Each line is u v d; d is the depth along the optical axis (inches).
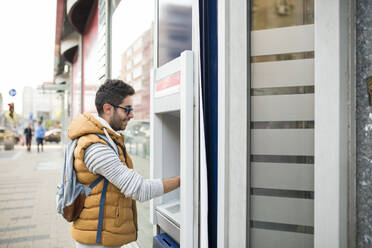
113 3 154.9
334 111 35.3
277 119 40.5
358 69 34.7
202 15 46.0
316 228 36.9
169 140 64.2
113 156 41.6
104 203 42.6
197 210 46.7
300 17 38.9
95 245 42.9
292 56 39.4
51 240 106.9
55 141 777.6
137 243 97.0
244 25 41.3
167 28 64.4
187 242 47.0
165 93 56.2
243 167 41.4
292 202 40.1
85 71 261.9
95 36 202.7
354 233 35.3
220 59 43.0
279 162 40.6
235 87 41.9
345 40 35.3
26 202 159.3
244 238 41.6
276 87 40.4
